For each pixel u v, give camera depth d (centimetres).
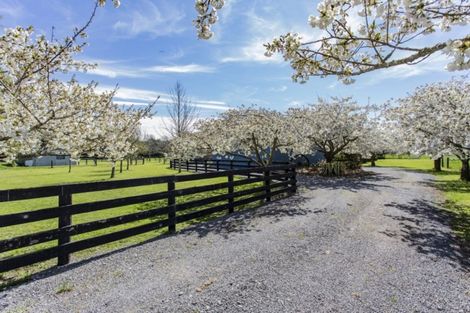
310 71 309
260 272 316
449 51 181
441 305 256
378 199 780
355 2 225
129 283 288
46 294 264
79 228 351
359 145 1653
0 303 248
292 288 281
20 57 382
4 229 524
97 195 974
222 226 508
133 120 609
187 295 265
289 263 343
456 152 820
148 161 3719
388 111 1312
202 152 1230
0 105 329
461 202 740
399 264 346
